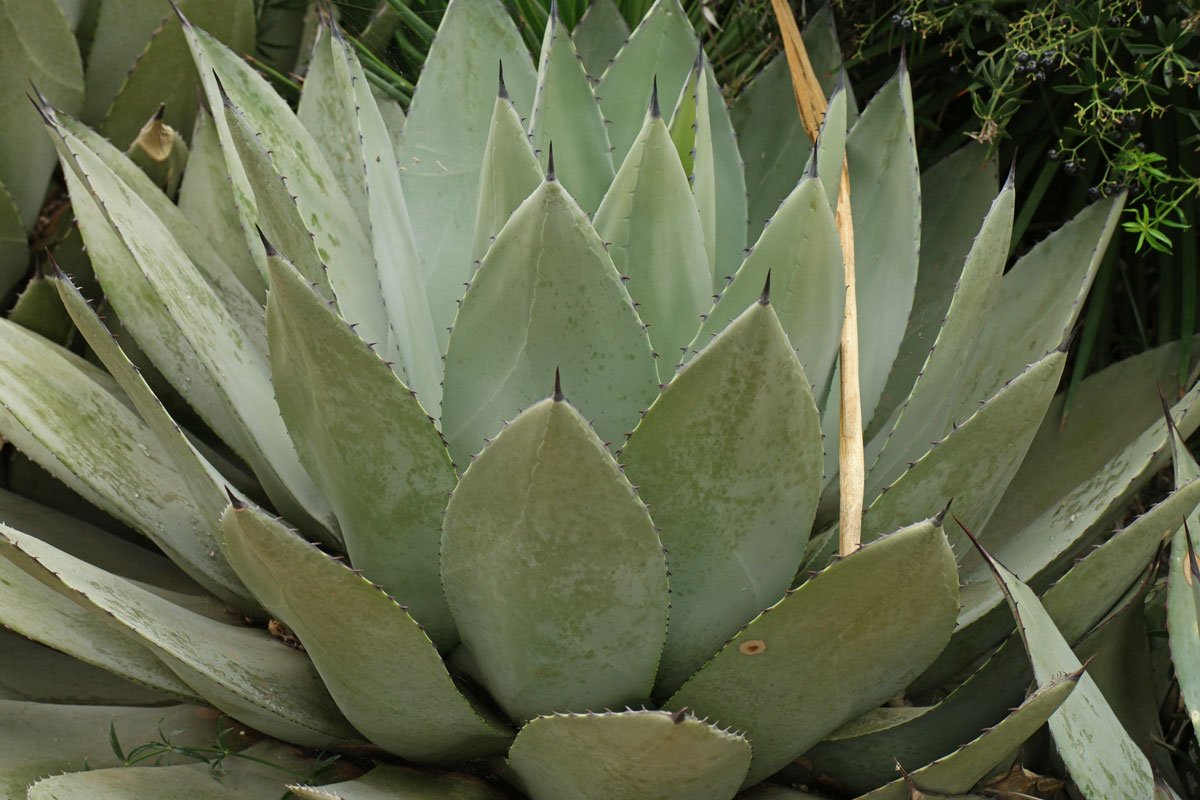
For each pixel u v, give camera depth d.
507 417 1.93
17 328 2.14
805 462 1.85
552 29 2.02
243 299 2.28
